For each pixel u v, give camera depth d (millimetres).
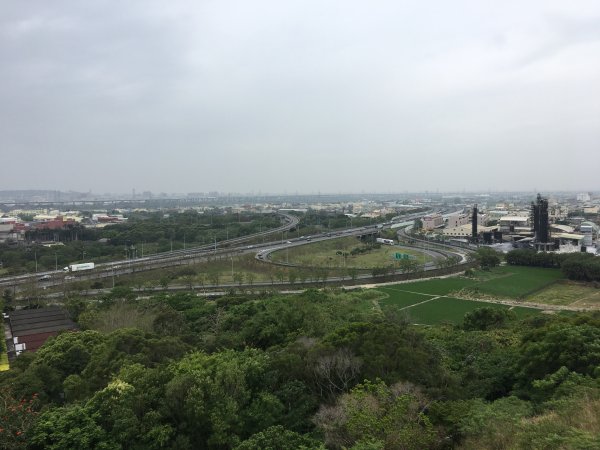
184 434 33125
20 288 138625
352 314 82250
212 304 107250
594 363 36406
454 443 28391
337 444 28938
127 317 86750
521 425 24734
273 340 65062
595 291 140625
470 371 44844
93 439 30344
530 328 63594
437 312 113500
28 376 47656
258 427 34125
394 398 32188
